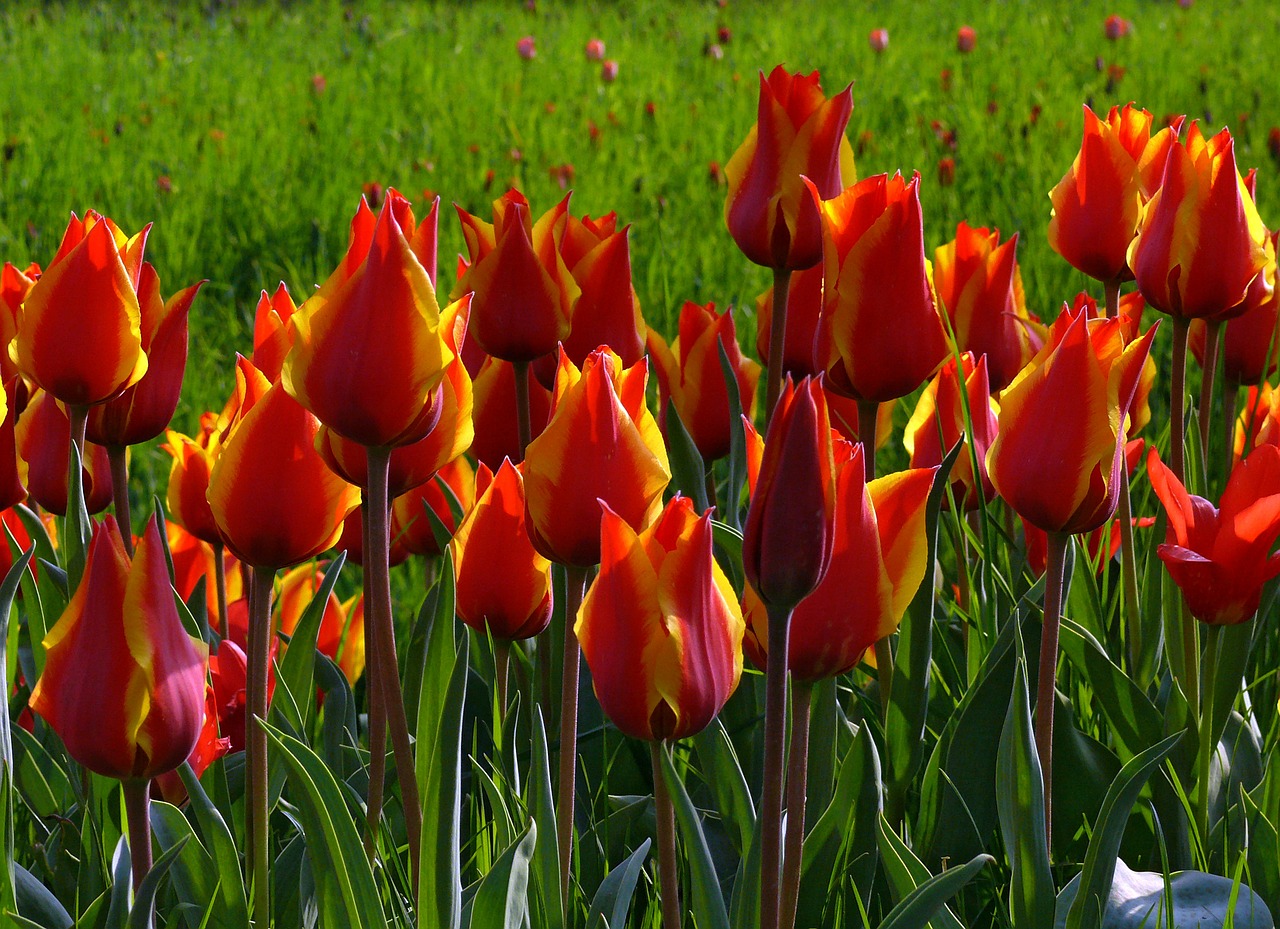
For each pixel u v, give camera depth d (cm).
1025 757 179
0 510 198
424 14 1201
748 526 168
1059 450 177
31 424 199
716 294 474
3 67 896
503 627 186
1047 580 181
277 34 1095
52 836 189
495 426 203
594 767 199
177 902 183
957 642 207
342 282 173
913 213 188
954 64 898
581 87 867
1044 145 650
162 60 920
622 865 181
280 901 183
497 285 195
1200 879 186
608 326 201
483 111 777
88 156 646
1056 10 1148
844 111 200
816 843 182
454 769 174
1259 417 211
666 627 171
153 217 575
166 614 172
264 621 178
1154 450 184
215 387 402
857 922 184
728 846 192
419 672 191
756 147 201
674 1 1309
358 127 732
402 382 173
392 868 188
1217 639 189
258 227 556
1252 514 183
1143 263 198
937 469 184
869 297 189
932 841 189
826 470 167
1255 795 191
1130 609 198
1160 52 921
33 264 199
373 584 177
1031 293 464
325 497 177
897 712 187
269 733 174
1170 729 192
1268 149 587
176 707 172
